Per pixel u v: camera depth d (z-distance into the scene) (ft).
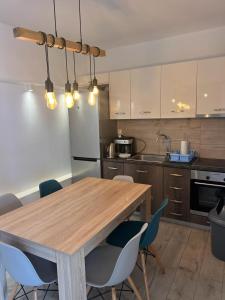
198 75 10.07
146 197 8.34
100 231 5.42
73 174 13.29
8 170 10.28
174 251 8.72
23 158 10.96
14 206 7.93
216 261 8.12
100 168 12.35
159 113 11.18
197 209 10.19
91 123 12.17
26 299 6.68
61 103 12.99
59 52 12.44
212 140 11.23
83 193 7.89
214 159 11.14
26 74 10.62
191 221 10.41
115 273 4.87
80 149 12.76
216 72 9.71
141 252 6.56
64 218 6.04
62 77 12.72
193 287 6.97
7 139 10.16
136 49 12.28
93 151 12.37
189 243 9.23
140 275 7.54
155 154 12.73
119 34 10.83
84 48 6.63
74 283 4.74
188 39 10.99
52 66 12.07
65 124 13.35
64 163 13.47
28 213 6.41
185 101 10.50
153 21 9.42
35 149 11.57
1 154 9.95
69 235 5.18
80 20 8.54
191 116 10.48
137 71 11.43
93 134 12.21
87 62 13.84
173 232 10.07
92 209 6.56
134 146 13.15
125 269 5.03
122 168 11.76
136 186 8.52
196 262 8.08
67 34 10.65
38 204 7.03
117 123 13.55
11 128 10.31
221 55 10.42
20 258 4.77
